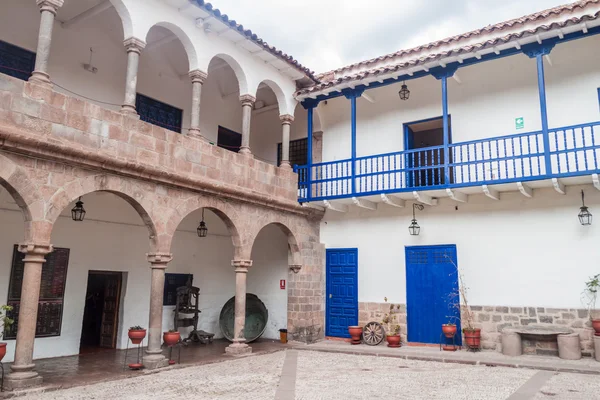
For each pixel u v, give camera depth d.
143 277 11.64
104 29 11.04
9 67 9.25
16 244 9.30
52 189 7.14
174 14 9.54
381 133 12.85
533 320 10.06
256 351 10.77
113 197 11.16
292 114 12.80
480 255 10.92
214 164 10.05
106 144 7.90
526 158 10.55
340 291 12.92
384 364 9.34
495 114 11.17
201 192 9.66
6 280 9.13
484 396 6.56
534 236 10.31
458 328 10.98
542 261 10.15
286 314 13.29
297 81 13.06
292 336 12.28
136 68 8.67
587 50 10.21
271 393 6.79
